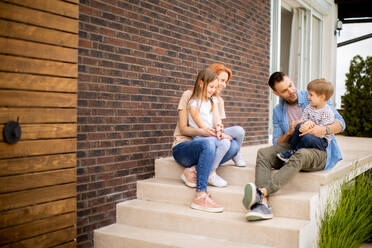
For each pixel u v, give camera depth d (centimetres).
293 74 793
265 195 292
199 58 462
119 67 350
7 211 214
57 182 241
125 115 358
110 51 341
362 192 344
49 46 234
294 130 324
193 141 327
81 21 314
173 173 380
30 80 224
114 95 346
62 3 240
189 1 444
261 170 309
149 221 329
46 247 235
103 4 333
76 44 250
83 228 319
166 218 320
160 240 296
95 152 329
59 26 239
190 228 309
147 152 385
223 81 367
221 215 306
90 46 322
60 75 241
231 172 350
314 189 311
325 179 307
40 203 232
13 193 217
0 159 211
